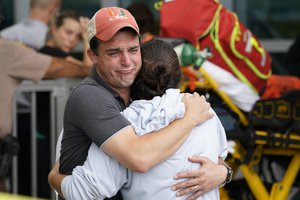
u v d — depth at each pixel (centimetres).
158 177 630
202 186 636
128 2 1530
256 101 997
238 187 1091
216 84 994
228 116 1012
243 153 1028
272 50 1531
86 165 635
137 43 647
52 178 678
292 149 1054
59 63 1062
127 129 626
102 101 634
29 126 1164
